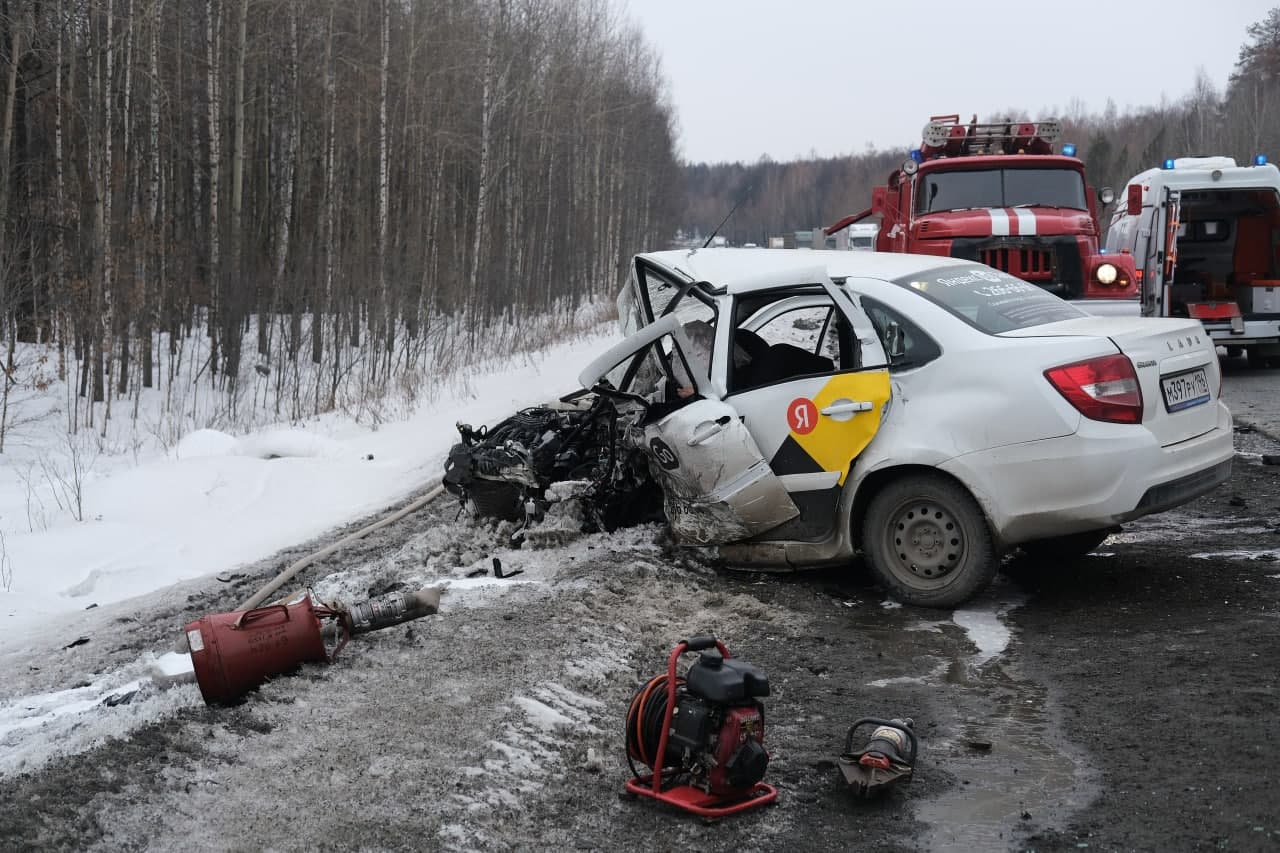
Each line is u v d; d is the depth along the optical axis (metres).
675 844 3.79
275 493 13.38
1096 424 6.22
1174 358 6.50
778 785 4.27
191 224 36.19
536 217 54.88
